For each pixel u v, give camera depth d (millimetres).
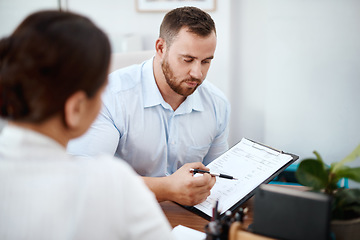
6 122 577
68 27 535
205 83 1583
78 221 528
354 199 813
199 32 1189
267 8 2521
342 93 2492
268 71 2611
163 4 2842
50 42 519
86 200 533
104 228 542
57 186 528
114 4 2930
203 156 1579
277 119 2660
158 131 1435
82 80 541
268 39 2555
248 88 2736
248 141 1357
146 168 1485
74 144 1271
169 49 1254
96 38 559
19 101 524
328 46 2447
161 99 1407
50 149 547
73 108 552
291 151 2680
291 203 730
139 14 2914
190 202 1117
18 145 536
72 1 2982
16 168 527
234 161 1271
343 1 2355
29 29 530
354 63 2426
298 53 2516
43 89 520
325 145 2600
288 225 734
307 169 845
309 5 2416
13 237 515
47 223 518
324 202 702
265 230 757
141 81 1423
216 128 1568
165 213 1133
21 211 517
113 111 1368
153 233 575
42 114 532
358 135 2520
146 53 1856
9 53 525
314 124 2592
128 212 558
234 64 2725
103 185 546
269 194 750
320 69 2498
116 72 1459
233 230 733
